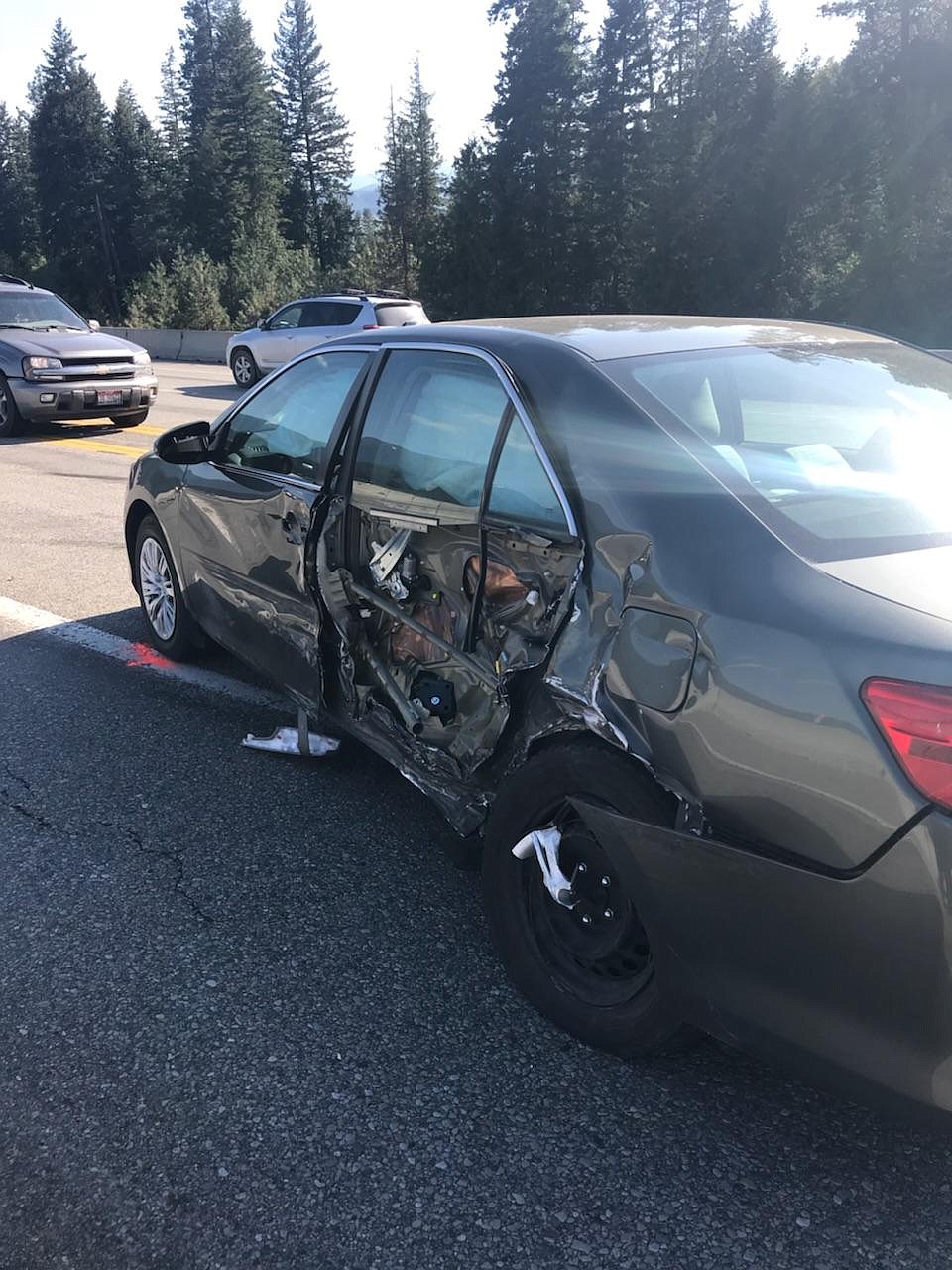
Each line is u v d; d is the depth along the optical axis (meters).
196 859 3.59
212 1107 2.48
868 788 1.94
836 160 42.12
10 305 14.36
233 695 5.07
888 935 1.92
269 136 88.62
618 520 2.53
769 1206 2.21
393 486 3.40
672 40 62.25
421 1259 2.08
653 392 2.76
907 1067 1.95
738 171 43.75
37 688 5.16
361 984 2.93
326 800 4.02
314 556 3.70
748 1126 2.43
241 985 2.92
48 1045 2.69
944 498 2.60
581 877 2.60
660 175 48.28
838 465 2.69
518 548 2.87
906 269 40.25
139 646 5.75
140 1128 2.41
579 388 2.82
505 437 2.97
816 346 3.27
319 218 97.81
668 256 44.94
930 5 41.47
